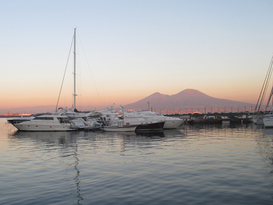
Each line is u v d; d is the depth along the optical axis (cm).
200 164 1831
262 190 1279
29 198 1206
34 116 5350
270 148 2558
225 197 1190
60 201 1166
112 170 1697
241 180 1438
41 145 2977
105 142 3192
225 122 7894
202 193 1241
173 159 2022
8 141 3419
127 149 2586
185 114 10850
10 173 1656
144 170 1681
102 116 6088
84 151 2502
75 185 1390
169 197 1194
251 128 5612
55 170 1725
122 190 1295
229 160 1959
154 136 3900
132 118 5306
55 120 4906
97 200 1170
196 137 3716
